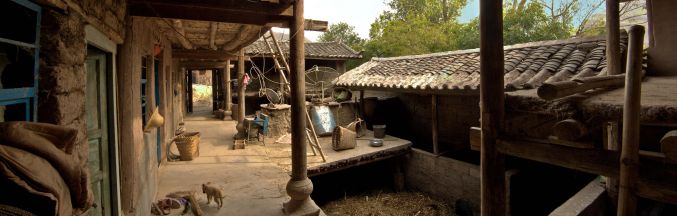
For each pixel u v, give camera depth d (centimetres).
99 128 264
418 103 921
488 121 202
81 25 197
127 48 327
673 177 144
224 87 1239
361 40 1898
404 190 782
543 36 942
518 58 653
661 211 377
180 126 984
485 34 198
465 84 637
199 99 2152
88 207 138
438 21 1570
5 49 160
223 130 946
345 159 665
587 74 505
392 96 1009
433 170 725
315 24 430
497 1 194
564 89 164
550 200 632
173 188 474
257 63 1367
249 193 454
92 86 255
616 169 161
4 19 159
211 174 536
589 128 171
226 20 377
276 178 518
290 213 385
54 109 166
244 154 666
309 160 655
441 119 850
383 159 756
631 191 151
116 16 284
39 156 113
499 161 203
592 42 594
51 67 165
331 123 903
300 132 383
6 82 161
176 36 611
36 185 102
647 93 198
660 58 326
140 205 354
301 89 379
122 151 321
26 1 149
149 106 472
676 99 170
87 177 133
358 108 1002
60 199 111
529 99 192
